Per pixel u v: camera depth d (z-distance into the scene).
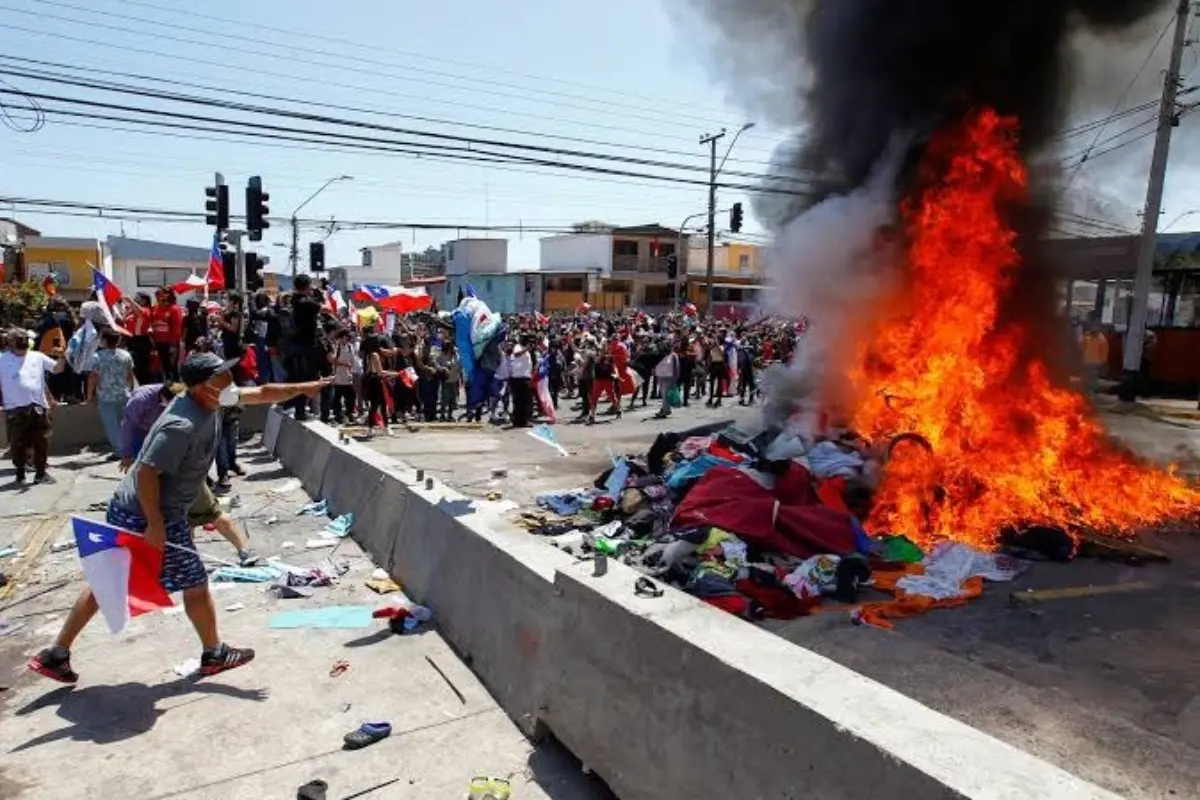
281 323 10.92
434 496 5.80
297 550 6.61
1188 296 20.92
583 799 3.26
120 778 3.39
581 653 3.50
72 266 42.81
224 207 17.77
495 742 3.71
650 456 8.38
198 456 4.22
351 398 14.49
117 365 9.62
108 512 4.28
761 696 2.62
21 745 3.64
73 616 4.18
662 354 18.67
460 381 16.41
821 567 5.59
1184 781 3.31
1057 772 2.11
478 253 72.88
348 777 3.41
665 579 5.52
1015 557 6.46
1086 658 4.56
